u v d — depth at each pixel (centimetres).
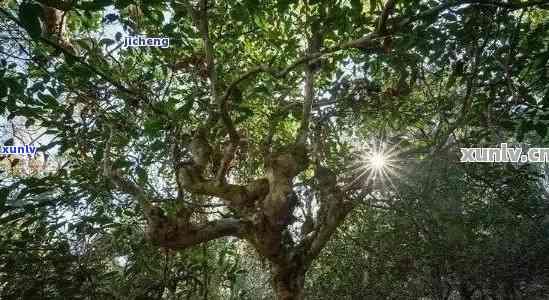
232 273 586
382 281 914
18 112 432
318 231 500
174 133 411
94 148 468
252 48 600
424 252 866
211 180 399
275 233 422
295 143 461
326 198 507
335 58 493
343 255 823
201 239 385
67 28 438
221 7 514
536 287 1270
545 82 426
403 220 731
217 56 554
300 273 473
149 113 445
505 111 447
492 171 612
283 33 543
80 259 480
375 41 416
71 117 457
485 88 475
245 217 423
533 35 418
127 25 455
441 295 1106
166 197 506
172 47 486
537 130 438
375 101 543
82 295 467
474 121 512
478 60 411
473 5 391
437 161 582
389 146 574
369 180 530
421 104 587
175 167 418
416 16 370
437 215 657
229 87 349
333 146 617
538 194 1005
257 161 602
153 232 367
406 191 609
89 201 473
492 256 1091
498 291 1229
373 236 802
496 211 770
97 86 449
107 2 267
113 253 542
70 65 360
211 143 456
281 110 551
